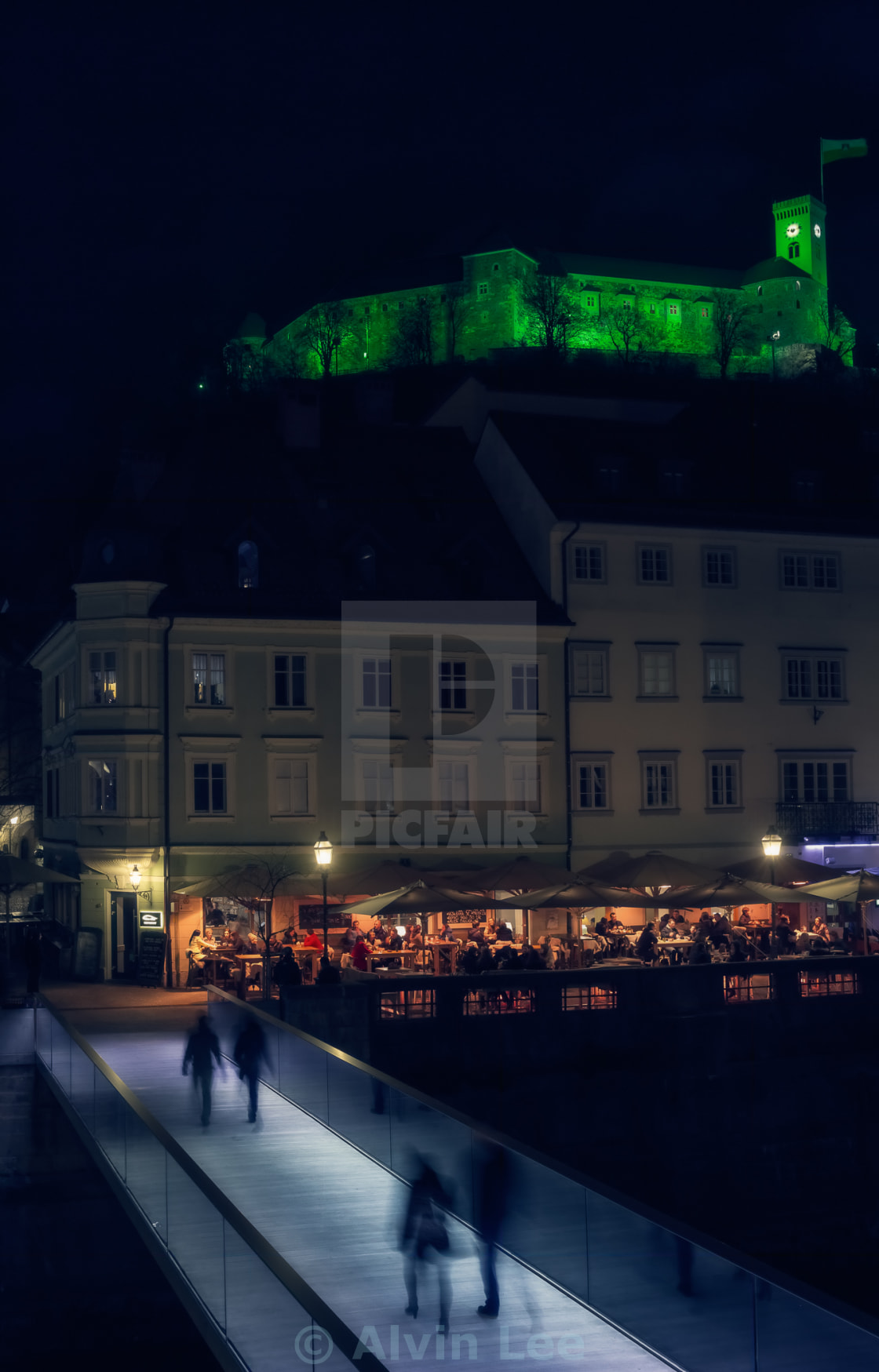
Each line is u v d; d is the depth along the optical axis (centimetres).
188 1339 1539
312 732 4666
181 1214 1623
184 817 4528
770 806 5194
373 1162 2253
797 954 4234
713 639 5175
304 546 4916
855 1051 3700
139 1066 3097
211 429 5347
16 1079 3031
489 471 5584
